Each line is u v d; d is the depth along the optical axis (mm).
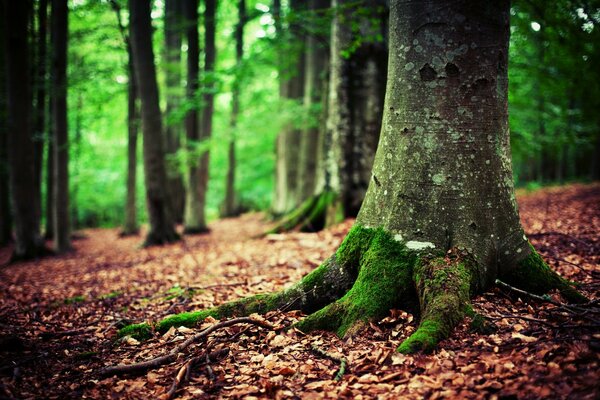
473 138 3607
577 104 12961
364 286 3656
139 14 11336
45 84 12867
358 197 9102
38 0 13414
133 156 17625
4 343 3795
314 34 10172
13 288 7746
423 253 3604
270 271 6312
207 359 3318
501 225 3664
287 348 3443
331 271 4074
